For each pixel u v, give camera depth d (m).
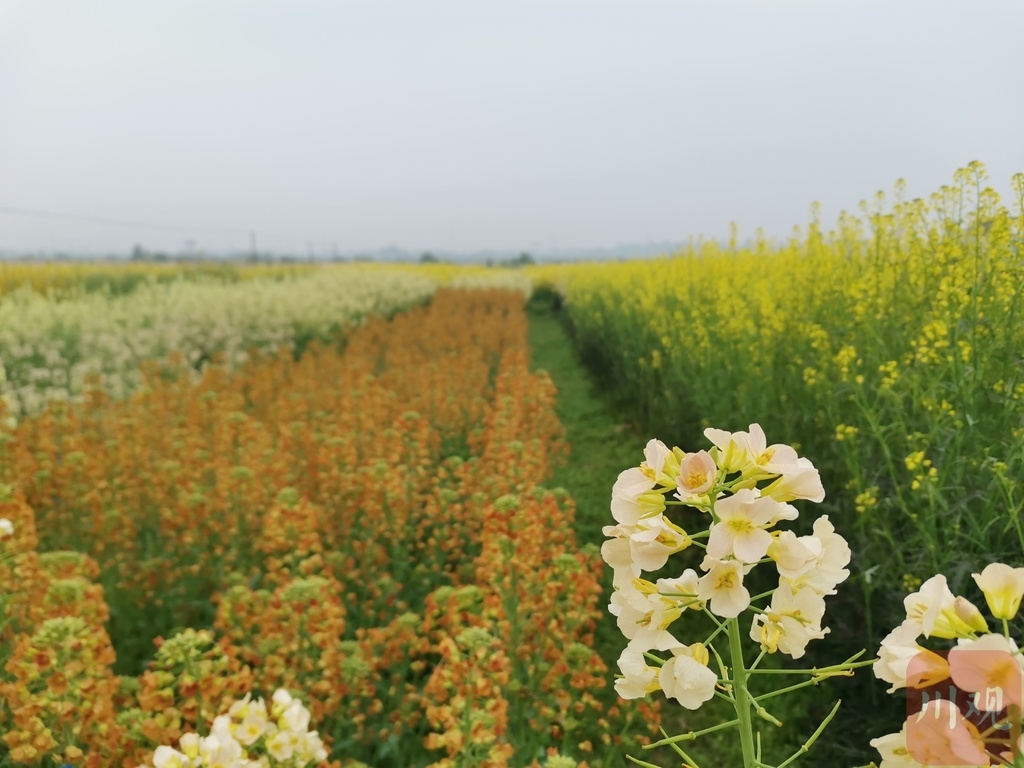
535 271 45.12
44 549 5.17
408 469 5.93
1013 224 3.71
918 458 3.04
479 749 2.68
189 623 4.61
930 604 1.09
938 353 3.67
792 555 1.28
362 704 3.52
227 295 17.33
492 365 13.59
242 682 2.79
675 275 10.49
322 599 3.31
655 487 1.49
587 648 3.40
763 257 8.91
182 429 7.02
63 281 23.00
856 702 3.47
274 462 5.98
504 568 3.62
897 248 5.04
